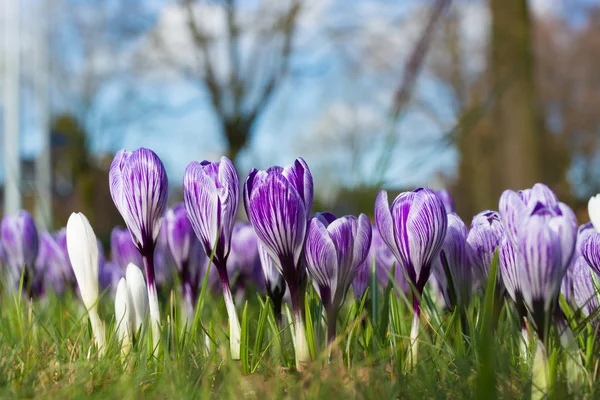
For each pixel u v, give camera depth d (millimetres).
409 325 740
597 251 655
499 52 2529
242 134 4016
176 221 775
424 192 645
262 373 656
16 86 4168
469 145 4098
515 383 617
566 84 7785
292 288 646
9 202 3838
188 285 783
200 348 691
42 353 710
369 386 607
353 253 646
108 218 6852
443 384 619
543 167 2555
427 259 646
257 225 642
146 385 640
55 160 6777
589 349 630
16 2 4141
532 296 595
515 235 598
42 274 966
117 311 680
